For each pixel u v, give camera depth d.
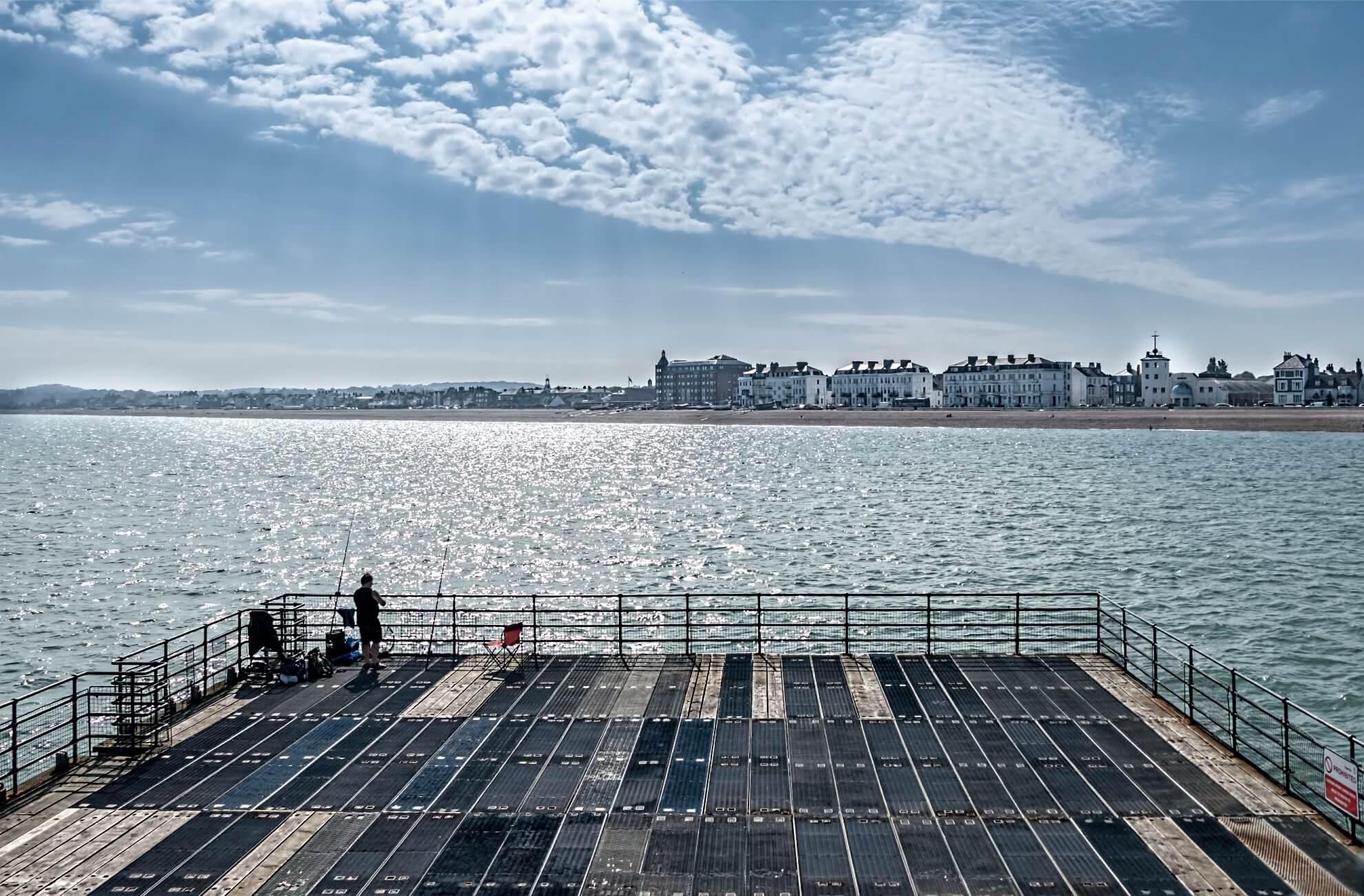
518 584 51.44
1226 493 86.00
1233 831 13.48
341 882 12.23
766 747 16.66
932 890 11.95
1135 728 17.52
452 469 138.62
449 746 16.83
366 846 13.19
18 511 88.81
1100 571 50.94
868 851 12.97
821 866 12.57
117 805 14.53
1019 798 14.57
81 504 94.06
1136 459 125.44
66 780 15.51
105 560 61.09
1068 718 18.03
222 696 19.69
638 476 119.81
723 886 12.07
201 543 68.25
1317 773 22.66
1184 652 35.19
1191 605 43.03
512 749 16.66
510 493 101.75
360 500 97.00
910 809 14.26
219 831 13.63
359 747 16.81
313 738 17.27
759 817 14.01
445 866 12.62
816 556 57.00
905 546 59.94
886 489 95.19
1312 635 37.81
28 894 11.91
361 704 19.14
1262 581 48.09
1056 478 103.06
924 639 28.62
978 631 36.53
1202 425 187.25
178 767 15.98
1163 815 13.99
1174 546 58.69
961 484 98.31
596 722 18.00
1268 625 39.44
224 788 15.14
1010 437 182.12
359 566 58.09
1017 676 20.58
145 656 38.06
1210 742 16.86
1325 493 84.50
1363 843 13.10
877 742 16.89
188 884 12.19
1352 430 172.12
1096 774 15.48
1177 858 12.71
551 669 21.36
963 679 20.45
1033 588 46.88
